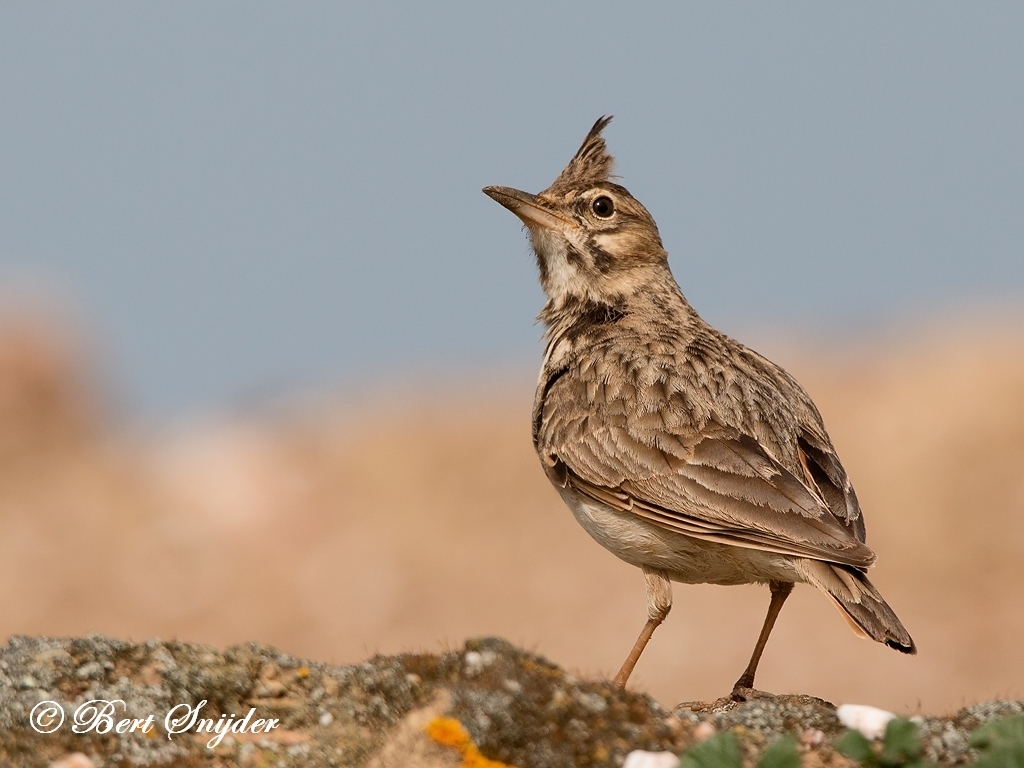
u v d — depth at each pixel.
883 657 21.06
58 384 31.08
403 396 30.81
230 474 27.81
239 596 24.48
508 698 7.25
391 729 7.25
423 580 24.31
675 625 22.16
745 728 7.52
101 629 23.92
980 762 6.64
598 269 10.73
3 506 27.22
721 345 10.18
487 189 11.03
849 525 9.08
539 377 10.58
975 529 23.66
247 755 7.16
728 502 8.96
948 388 27.12
